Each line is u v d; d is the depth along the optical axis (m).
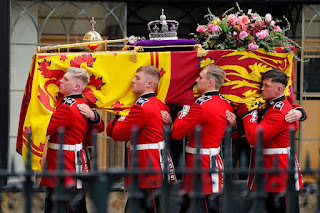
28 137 12.94
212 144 18.78
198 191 12.94
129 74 19.33
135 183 12.83
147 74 18.94
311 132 23.41
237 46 19.50
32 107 18.88
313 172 12.69
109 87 19.34
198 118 18.69
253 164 19.56
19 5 22.80
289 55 19.64
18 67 22.91
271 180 18.92
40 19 22.94
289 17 23.75
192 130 18.86
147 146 18.77
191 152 19.02
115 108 19.38
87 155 20.09
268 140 19.09
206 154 18.75
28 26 22.92
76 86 18.95
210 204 18.77
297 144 23.45
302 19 23.16
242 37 19.25
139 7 23.84
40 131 18.67
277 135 19.03
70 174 12.62
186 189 18.70
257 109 19.36
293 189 13.77
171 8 24.05
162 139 18.95
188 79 19.44
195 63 19.42
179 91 19.47
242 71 19.41
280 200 18.95
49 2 22.92
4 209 17.81
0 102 22.44
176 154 23.64
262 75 19.45
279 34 19.61
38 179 20.67
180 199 18.67
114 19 23.17
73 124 18.84
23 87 22.97
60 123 18.75
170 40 19.72
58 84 19.23
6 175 12.41
